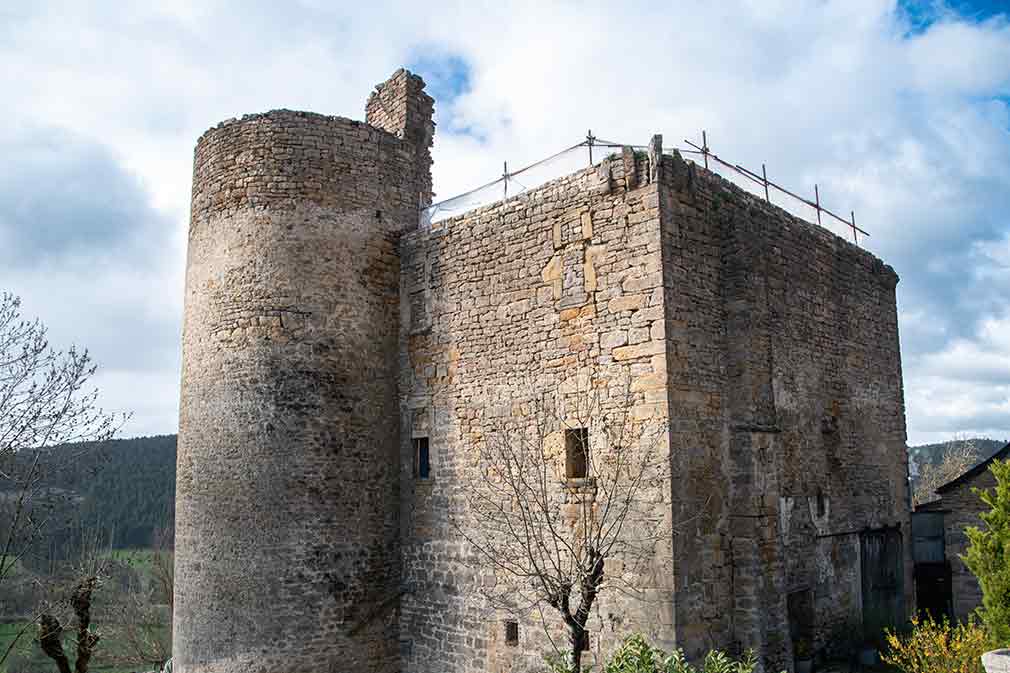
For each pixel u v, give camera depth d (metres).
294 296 12.60
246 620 11.71
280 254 12.70
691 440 10.20
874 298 15.80
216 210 13.26
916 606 15.63
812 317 13.33
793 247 13.02
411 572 12.78
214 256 13.12
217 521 12.20
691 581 9.79
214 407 12.59
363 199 13.48
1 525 11.59
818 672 11.81
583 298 11.03
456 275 12.81
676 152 10.96
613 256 10.79
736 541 10.61
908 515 15.87
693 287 10.75
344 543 12.34
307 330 12.58
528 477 11.24
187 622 12.35
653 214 10.42
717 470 10.57
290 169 12.98
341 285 12.99
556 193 11.61
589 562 8.62
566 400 11.02
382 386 13.22
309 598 11.88
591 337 10.86
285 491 12.02
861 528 14.01
